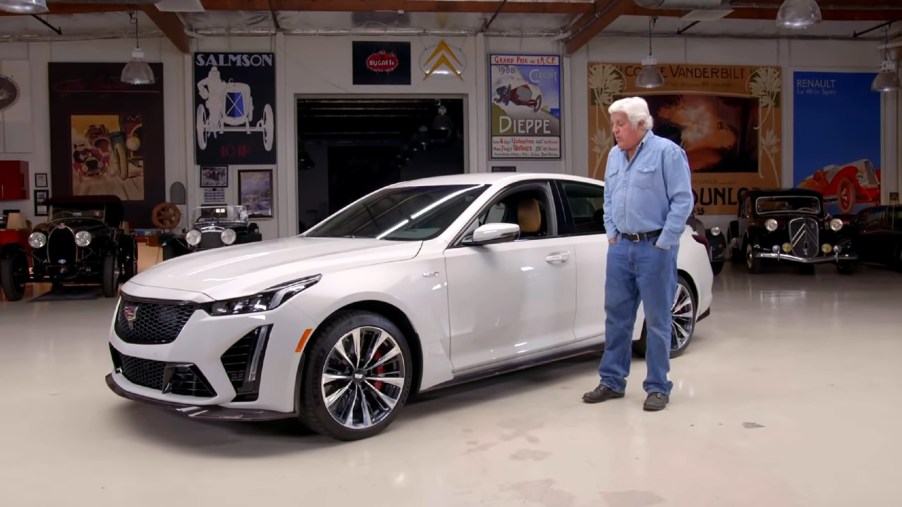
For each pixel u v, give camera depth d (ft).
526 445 10.84
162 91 41.57
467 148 43.27
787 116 47.29
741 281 34.06
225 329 10.16
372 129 68.49
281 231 41.88
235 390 10.28
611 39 45.16
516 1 37.58
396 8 36.78
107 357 17.69
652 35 45.55
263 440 11.27
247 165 41.60
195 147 41.19
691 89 46.09
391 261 11.62
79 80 41.19
